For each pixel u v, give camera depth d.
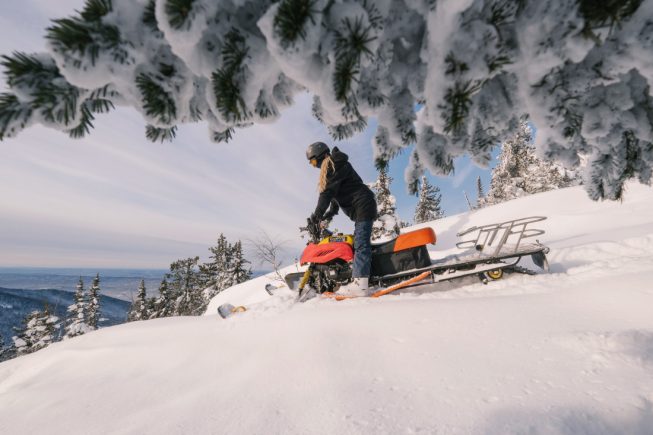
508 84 0.95
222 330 2.67
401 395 1.28
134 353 2.58
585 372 1.24
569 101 0.88
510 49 0.80
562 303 2.05
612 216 7.67
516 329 1.74
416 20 0.82
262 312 2.96
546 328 1.69
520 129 1.15
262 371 1.74
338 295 3.26
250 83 0.76
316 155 3.25
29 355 3.50
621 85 0.97
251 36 0.73
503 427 1.01
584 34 0.71
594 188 1.57
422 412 1.15
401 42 0.87
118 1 0.64
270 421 1.25
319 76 0.75
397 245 3.32
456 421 1.07
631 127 1.05
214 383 1.75
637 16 0.74
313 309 2.81
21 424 1.70
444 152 1.08
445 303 2.39
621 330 1.54
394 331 1.96
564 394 1.13
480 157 1.18
